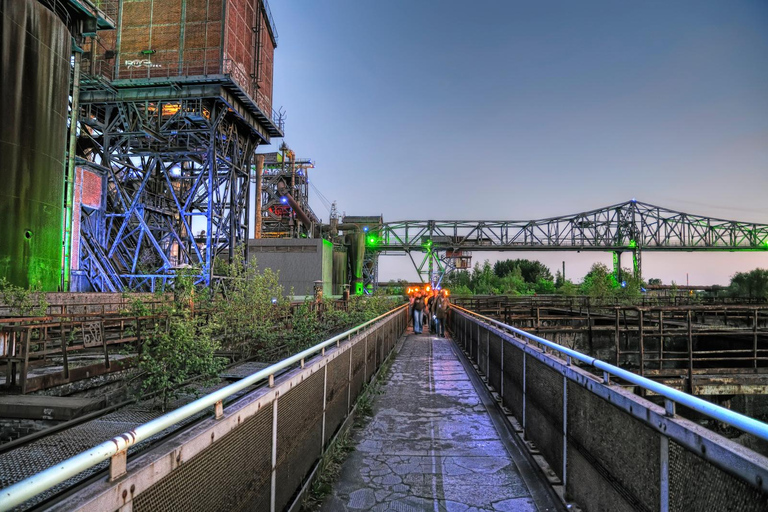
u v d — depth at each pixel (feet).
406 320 82.07
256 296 39.55
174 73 130.00
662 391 8.12
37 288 49.34
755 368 49.96
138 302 28.43
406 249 358.23
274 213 223.51
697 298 176.35
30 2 81.46
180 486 7.06
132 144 138.82
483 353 33.53
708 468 6.81
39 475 4.62
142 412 20.97
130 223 139.23
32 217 80.12
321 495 14.49
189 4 131.34
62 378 25.61
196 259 162.40
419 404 26.27
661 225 421.59
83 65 124.06
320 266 143.13
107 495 5.39
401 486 15.26
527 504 13.89
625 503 9.72
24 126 79.71
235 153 148.56
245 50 142.31
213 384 24.49
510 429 20.79
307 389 14.79
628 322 83.66
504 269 527.81
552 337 80.59
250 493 9.83
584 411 12.23
